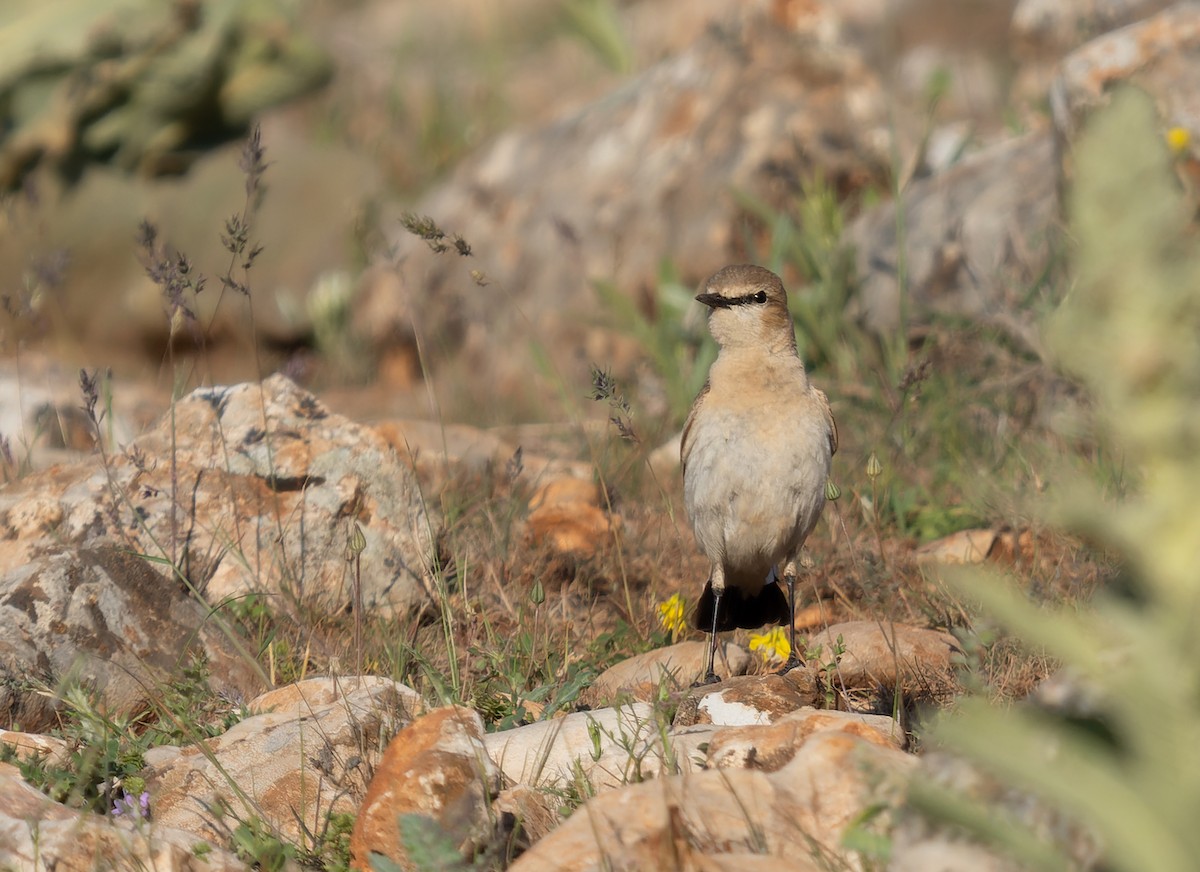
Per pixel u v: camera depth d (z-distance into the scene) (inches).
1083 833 166.7
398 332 825.5
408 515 425.7
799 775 236.4
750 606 406.9
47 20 844.0
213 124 897.5
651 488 523.8
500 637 377.1
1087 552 395.5
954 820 159.0
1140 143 130.2
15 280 811.4
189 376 530.6
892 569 412.8
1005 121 800.3
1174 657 135.6
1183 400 131.5
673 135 800.3
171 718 315.6
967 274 609.0
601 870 210.2
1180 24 512.1
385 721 299.7
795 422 371.6
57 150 842.2
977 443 519.5
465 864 235.9
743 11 819.4
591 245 788.0
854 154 759.1
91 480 415.5
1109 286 129.9
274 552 404.5
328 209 884.6
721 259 748.0
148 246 421.4
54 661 338.3
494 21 1491.1
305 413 439.8
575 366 751.7
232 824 271.3
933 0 1137.4
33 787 258.2
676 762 270.5
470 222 842.2
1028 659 321.7
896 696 310.0
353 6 1572.3
